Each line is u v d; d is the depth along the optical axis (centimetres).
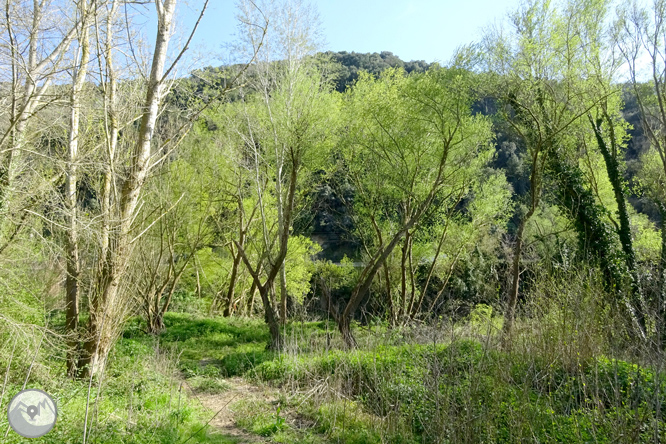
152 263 1600
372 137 1432
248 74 1453
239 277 2458
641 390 559
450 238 1878
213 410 786
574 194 1334
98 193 882
